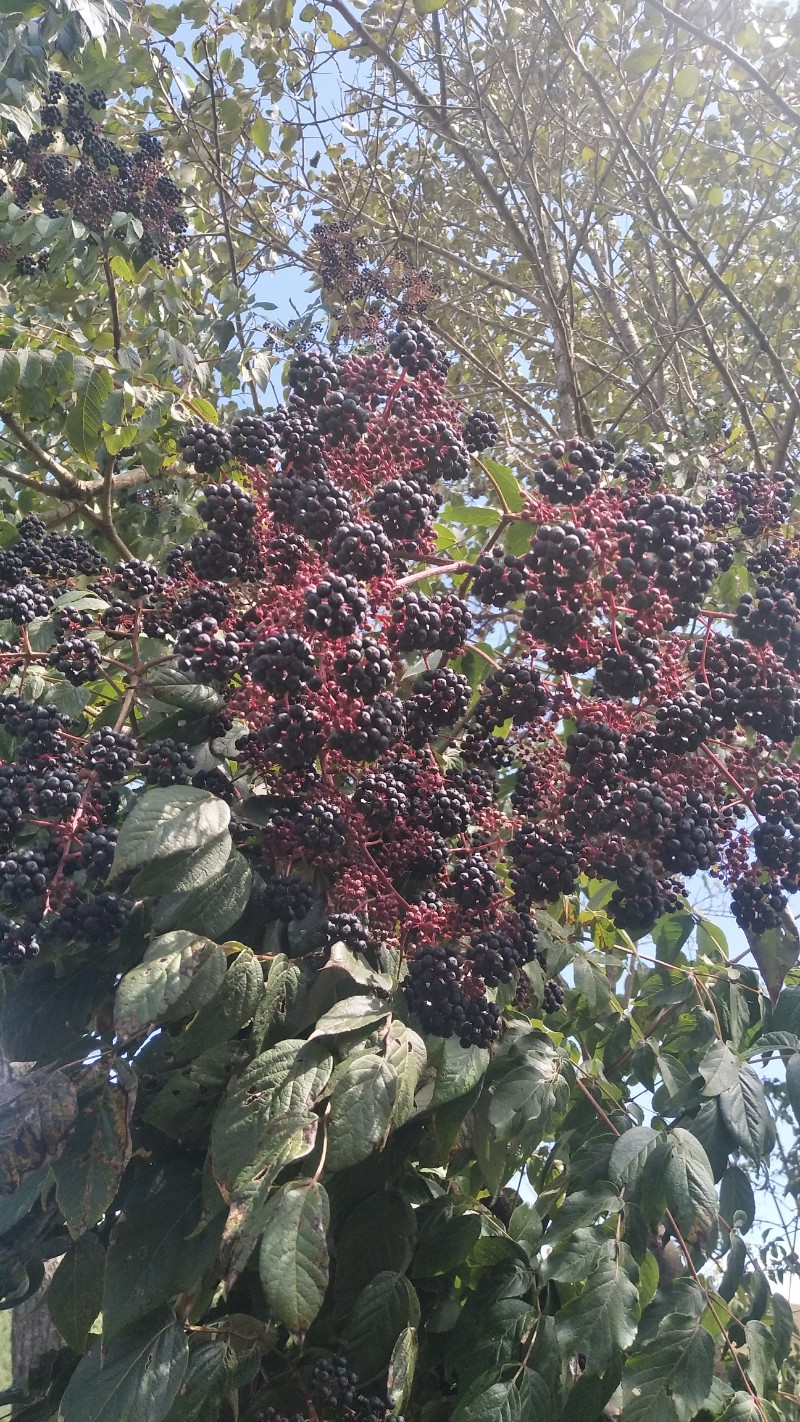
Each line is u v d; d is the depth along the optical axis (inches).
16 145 211.6
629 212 288.2
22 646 111.3
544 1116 100.2
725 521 128.5
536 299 333.1
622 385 328.8
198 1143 96.3
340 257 273.1
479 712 108.1
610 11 265.9
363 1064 82.6
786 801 99.3
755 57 269.9
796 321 358.0
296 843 94.7
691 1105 109.0
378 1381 99.7
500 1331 97.0
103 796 89.9
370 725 87.3
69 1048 92.9
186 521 209.8
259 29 300.4
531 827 95.1
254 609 99.2
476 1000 92.2
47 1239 101.0
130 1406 83.2
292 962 93.0
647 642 96.0
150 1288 86.1
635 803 92.4
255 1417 94.4
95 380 160.2
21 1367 148.5
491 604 104.6
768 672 100.3
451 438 107.7
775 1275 182.1
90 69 240.2
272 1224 74.0
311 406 111.5
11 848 92.5
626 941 138.1
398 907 94.3
